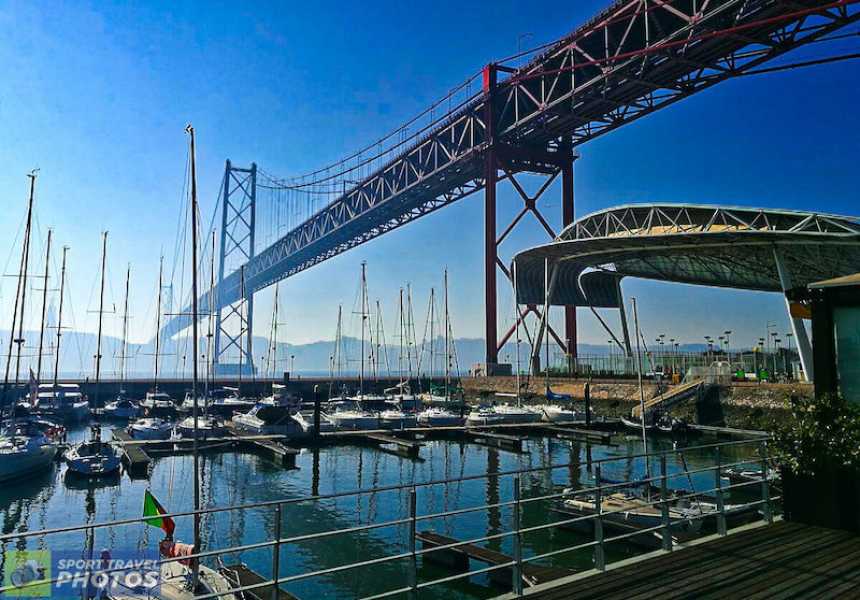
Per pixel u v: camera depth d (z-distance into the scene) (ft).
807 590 22.95
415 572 22.97
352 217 333.42
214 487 100.48
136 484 102.06
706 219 174.70
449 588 53.62
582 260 227.81
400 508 83.30
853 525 30.42
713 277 240.12
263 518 78.48
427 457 128.98
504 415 171.22
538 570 51.11
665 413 166.40
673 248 188.85
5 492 95.35
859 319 30.89
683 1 158.10
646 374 211.82
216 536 70.95
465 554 56.13
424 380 278.46
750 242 167.63
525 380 228.02
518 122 225.56
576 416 174.09
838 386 31.48
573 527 68.85
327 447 140.05
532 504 83.82
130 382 252.01
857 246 157.38
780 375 179.93
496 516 78.18
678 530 60.90
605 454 131.23
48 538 68.80
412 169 291.58
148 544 66.74
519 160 250.16
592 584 23.86
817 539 29.32
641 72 173.47
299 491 97.45
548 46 204.85
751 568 25.45
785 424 32.94
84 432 178.60
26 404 184.75
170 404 213.46
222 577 41.34
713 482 93.40
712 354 205.26
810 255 179.01
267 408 151.12
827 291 31.94
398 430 152.76
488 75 244.83
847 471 30.68
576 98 201.87
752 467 100.48
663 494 28.91
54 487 98.99
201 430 144.87
